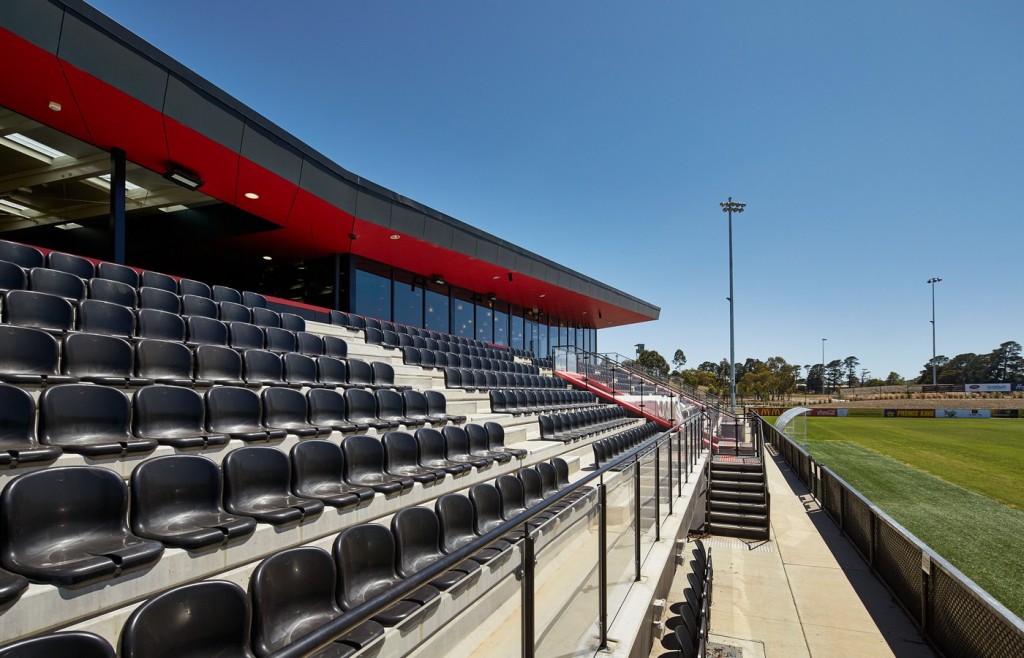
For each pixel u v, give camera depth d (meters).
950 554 8.32
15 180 9.12
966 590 4.27
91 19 7.14
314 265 15.84
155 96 8.05
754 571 7.52
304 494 4.39
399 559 3.64
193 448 4.16
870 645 5.24
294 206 11.90
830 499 10.07
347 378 8.29
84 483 2.94
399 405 7.72
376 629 2.06
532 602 2.50
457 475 5.89
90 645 1.92
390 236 14.04
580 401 16.50
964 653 4.40
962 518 10.55
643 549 5.14
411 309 18.31
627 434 10.85
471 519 4.52
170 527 3.31
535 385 16.03
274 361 7.00
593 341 35.34
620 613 4.11
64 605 2.41
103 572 2.54
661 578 5.04
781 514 10.48
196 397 4.79
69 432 3.75
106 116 8.29
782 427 17.11
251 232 13.45
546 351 28.50
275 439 4.95
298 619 2.80
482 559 2.23
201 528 3.27
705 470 10.82
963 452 21.08
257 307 9.93
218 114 9.05
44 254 6.96
